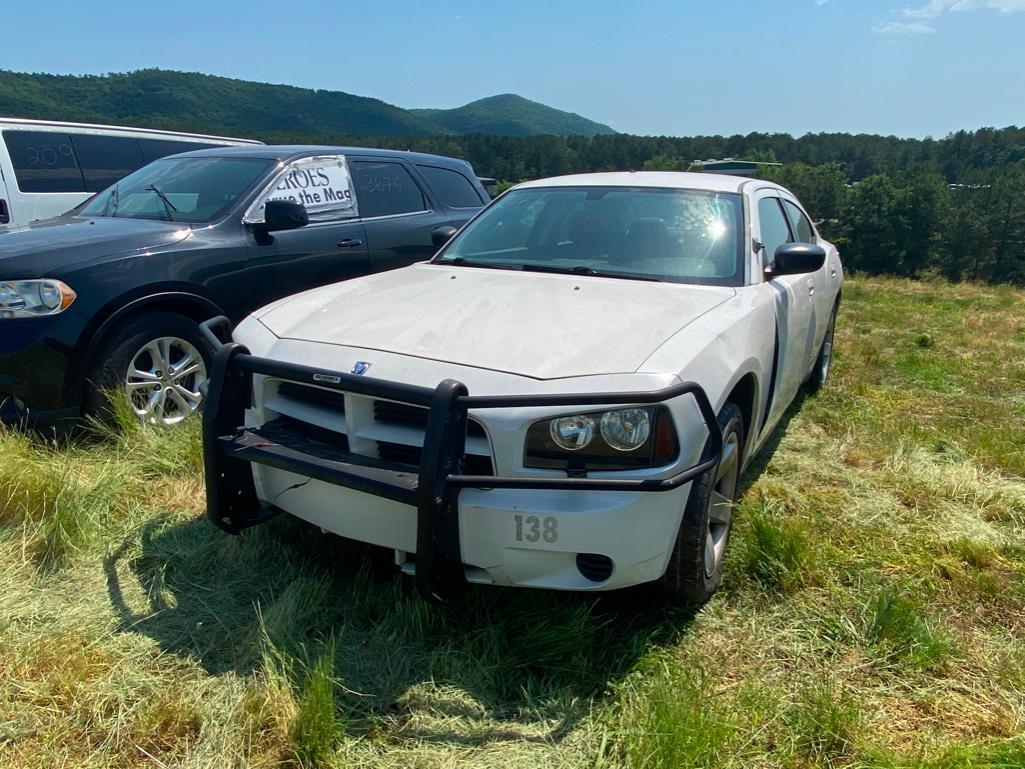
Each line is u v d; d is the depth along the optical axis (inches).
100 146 324.2
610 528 87.9
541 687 90.1
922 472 166.7
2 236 167.2
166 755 77.7
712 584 109.0
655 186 158.1
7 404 150.5
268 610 100.9
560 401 84.6
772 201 176.1
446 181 261.3
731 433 113.5
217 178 201.3
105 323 154.7
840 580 118.9
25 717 81.4
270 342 110.5
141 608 103.3
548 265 144.6
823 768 78.7
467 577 92.7
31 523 120.7
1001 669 96.6
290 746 78.1
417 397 87.0
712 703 85.0
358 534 97.2
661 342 100.1
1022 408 232.8
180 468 146.9
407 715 85.0
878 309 477.4
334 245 209.6
